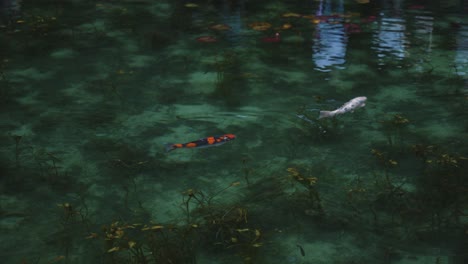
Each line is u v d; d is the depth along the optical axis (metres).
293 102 5.04
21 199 3.58
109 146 4.27
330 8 8.02
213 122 4.67
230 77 5.62
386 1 8.40
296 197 3.59
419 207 3.44
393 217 3.35
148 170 3.94
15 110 4.88
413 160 4.01
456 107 4.89
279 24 7.28
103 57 6.18
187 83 5.48
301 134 4.46
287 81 5.51
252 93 5.24
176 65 5.96
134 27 7.22
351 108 4.79
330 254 3.02
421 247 3.05
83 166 3.99
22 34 6.88
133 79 5.58
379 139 4.36
